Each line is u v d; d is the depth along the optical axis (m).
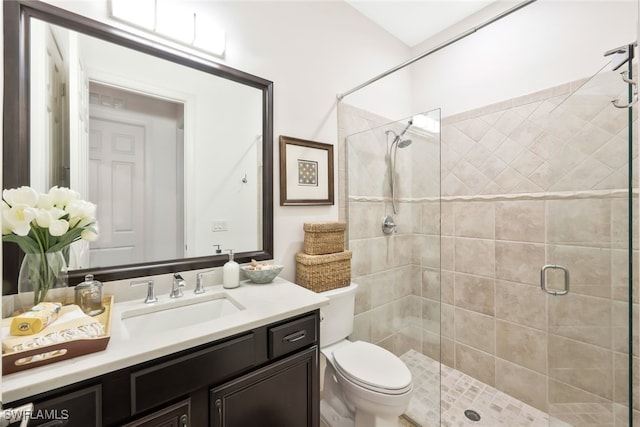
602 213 1.15
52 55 1.06
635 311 1.25
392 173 1.81
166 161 1.32
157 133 1.29
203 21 1.37
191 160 1.38
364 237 1.94
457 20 2.16
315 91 1.83
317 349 1.24
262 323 1.05
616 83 1.03
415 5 2.02
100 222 1.16
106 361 0.76
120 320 1.03
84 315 0.85
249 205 1.55
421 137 1.67
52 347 0.74
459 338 2.11
